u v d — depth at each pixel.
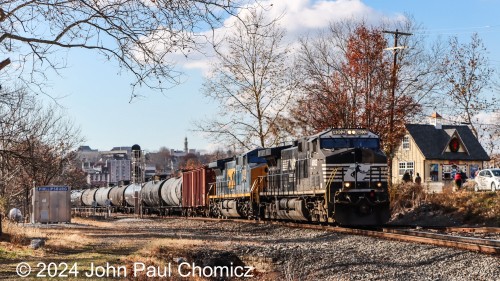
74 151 68.31
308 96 51.38
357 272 18.94
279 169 38.75
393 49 49.66
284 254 23.22
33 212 47.19
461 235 27.47
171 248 24.94
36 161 38.38
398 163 82.75
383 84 50.22
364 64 50.34
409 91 51.00
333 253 22.80
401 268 19.28
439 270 18.64
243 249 24.94
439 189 52.31
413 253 21.72
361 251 23.16
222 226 40.34
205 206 52.91
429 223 37.62
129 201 74.62
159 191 66.44
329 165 31.28
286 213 36.84
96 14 16.66
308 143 33.62
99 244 26.44
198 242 27.45
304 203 34.56
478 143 83.19
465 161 81.00
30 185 61.66
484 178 55.09
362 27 50.56
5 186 52.12
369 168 31.53
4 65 18.16
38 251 22.42
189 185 57.19
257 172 42.56
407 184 46.91
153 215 70.19
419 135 81.56
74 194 100.44
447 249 21.53
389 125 49.41
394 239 25.34
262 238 30.11
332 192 31.14
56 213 47.44
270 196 40.22
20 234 27.77
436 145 81.00
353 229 29.19
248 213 43.44
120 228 40.19
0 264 18.38
